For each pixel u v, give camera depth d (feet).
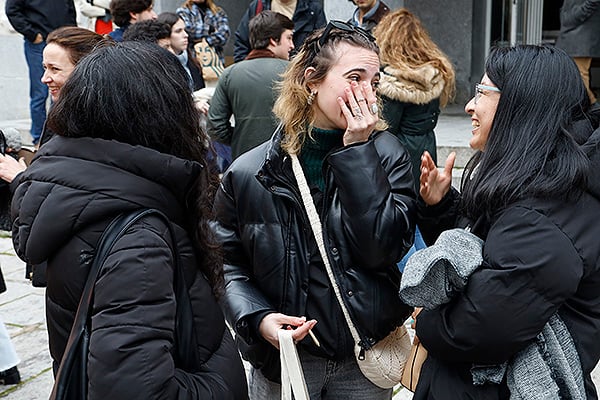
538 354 5.49
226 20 21.31
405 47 13.30
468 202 5.88
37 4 24.36
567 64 5.74
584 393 5.59
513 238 5.35
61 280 4.92
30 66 25.17
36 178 5.00
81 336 4.68
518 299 5.26
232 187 6.87
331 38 6.58
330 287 6.68
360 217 6.24
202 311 5.32
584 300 5.59
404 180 6.83
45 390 11.78
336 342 6.71
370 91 6.31
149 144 5.12
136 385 4.50
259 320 6.57
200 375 5.16
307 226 6.70
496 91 5.89
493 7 29.35
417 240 7.61
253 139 14.61
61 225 4.82
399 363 6.79
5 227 9.01
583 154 5.41
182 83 5.30
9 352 11.71
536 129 5.57
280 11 21.71
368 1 18.13
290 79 6.79
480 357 5.48
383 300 6.61
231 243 6.97
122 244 4.76
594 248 5.35
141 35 15.53
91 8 25.34
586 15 23.32
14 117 31.27
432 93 13.26
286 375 6.21
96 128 5.06
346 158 6.27
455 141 21.54
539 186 5.39
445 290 5.54
